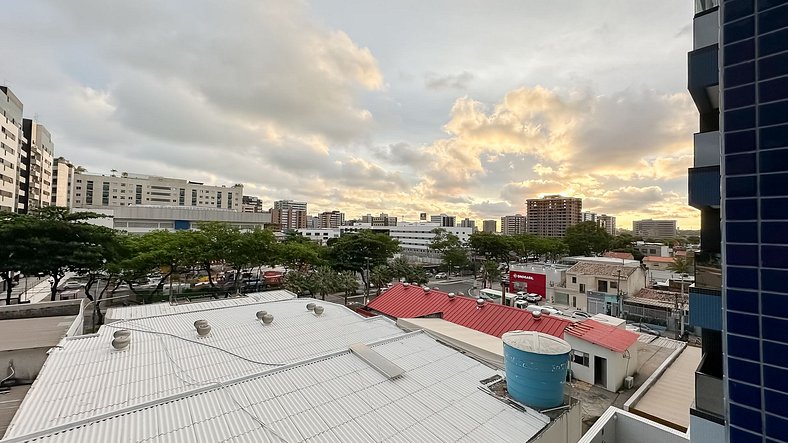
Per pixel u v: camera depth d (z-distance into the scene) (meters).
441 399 9.77
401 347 13.26
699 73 5.71
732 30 4.39
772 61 4.05
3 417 10.12
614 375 18.02
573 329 20.16
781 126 3.97
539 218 177.00
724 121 4.43
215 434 7.66
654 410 14.95
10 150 58.81
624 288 38.47
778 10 4.02
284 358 12.48
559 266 51.28
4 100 56.47
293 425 8.18
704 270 5.86
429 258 95.81
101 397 9.32
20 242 26.41
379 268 48.50
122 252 33.69
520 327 21.06
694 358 21.30
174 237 38.75
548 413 9.28
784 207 3.93
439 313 23.95
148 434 7.57
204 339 13.70
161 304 18.98
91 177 115.25
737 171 4.32
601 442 9.66
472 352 17.41
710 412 5.25
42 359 13.21
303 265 53.22
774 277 4.00
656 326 31.94
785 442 3.88
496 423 8.83
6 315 17.39
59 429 7.57
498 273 58.12
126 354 12.05
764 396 4.07
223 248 39.56
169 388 9.95
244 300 20.91
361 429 8.23
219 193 137.75
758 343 4.12
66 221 29.59
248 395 9.31
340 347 13.76
